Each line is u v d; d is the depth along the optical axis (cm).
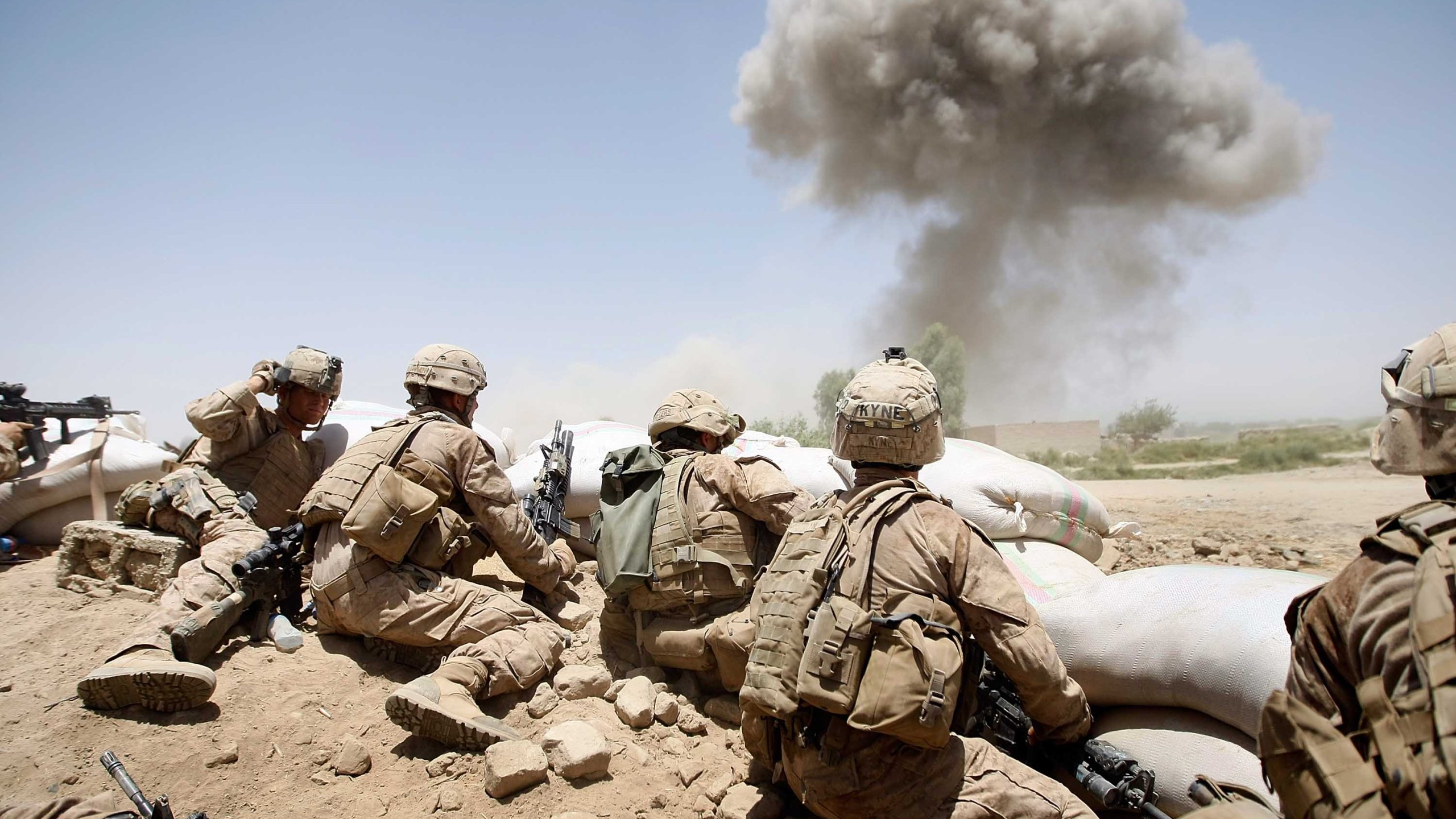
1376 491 1202
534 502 457
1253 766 227
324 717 316
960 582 224
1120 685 262
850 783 219
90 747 286
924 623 216
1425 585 144
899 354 270
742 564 338
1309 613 170
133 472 542
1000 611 221
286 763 290
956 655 214
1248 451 2355
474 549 389
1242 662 232
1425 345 168
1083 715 234
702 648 330
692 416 374
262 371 450
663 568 337
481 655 320
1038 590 298
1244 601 246
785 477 352
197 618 334
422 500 344
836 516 235
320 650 361
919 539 226
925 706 207
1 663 355
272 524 446
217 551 376
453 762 283
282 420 465
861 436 248
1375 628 152
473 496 374
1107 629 265
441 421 379
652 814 264
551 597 411
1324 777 146
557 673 345
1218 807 169
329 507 348
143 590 431
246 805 268
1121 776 231
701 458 352
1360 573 161
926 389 253
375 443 363
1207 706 242
